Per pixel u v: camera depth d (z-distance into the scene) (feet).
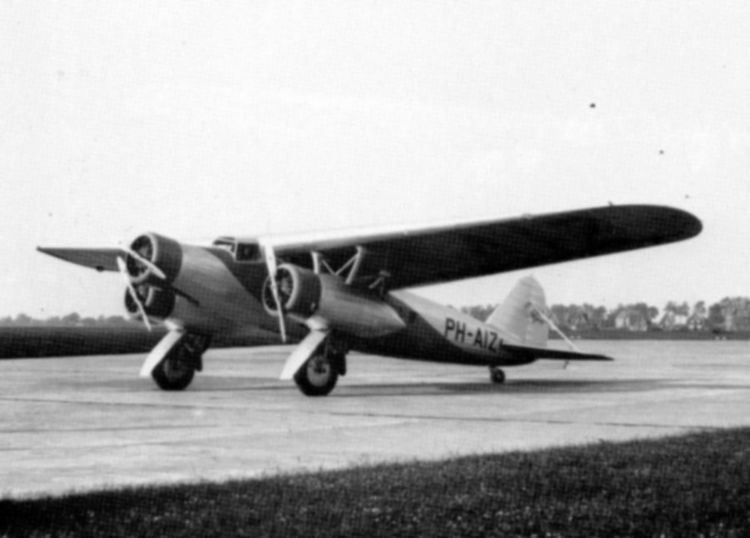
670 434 37.01
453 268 64.28
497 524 19.31
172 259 57.00
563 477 24.45
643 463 27.04
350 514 19.81
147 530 18.40
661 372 104.88
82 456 31.01
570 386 74.02
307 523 19.07
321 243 58.85
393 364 126.21
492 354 74.79
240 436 36.94
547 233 58.44
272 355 161.89
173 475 26.96
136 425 40.75
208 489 22.57
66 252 69.46
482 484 23.32
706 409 51.03
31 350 157.17
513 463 26.99
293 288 56.85
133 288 58.65
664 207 53.88
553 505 21.02
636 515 20.20
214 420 43.24
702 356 171.63
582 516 20.04
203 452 32.12
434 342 69.67
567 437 37.22
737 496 22.25
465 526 19.07
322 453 31.99
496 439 36.50
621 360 149.18
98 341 179.32
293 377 57.36
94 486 24.39
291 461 29.96
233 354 168.96
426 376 91.09
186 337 61.98
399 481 23.71
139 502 20.93
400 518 19.60
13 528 18.48
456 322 71.15
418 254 61.36
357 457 30.81
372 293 62.03
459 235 58.44
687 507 20.97
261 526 18.76
